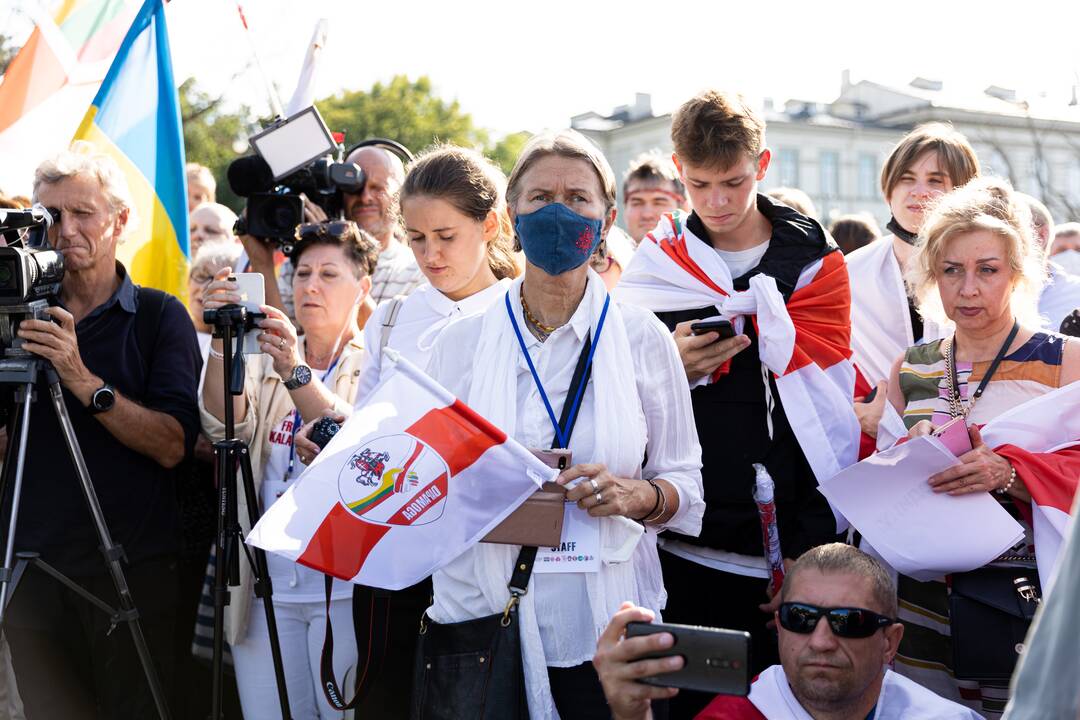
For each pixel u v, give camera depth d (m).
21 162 4.83
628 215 5.71
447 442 2.68
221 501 3.48
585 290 2.81
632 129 31.61
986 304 3.26
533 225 2.65
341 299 4.13
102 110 4.87
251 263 4.60
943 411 3.35
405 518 2.66
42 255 3.56
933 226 3.37
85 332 3.90
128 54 4.95
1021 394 3.26
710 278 3.65
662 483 2.77
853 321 4.05
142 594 3.85
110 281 3.99
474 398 2.78
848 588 2.67
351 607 3.78
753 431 3.55
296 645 3.86
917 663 3.35
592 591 2.62
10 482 3.46
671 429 2.86
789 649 2.71
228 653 4.03
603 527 2.66
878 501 3.22
